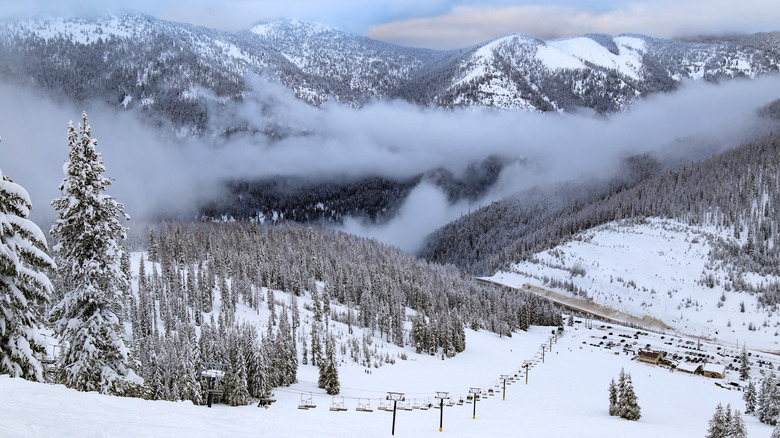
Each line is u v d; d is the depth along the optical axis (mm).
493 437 73438
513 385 139375
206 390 86500
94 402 27703
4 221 33125
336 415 88938
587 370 165750
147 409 28547
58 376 41312
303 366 137875
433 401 113125
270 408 92000
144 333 139750
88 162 41844
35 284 34781
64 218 40875
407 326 196750
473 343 187750
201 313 157750
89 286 40844
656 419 111875
